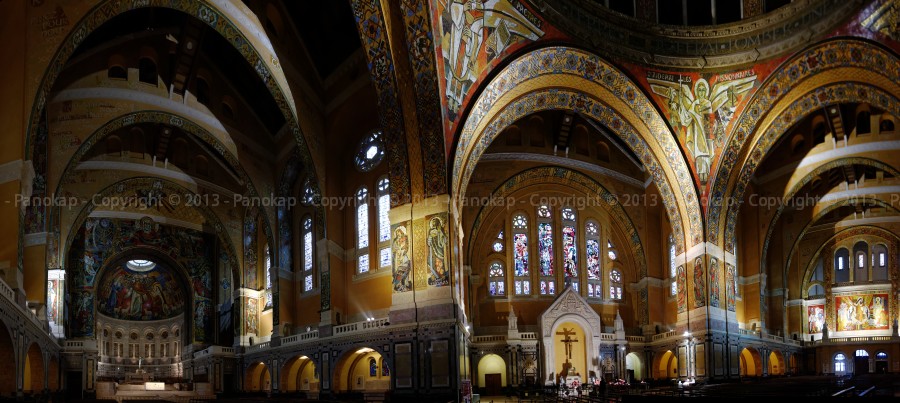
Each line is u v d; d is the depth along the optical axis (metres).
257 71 34.59
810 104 34.19
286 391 40.16
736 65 34.94
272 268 42.19
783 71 33.72
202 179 46.62
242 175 42.28
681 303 39.53
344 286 37.16
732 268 39.34
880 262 49.94
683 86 35.81
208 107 40.84
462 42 28.48
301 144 36.44
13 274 23.31
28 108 23.20
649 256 45.28
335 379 34.47
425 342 28.44
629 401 18.09
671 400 16.64
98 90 36.81
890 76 28.77
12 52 23.41
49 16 23.92
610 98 35.25
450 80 28.34
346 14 34.50
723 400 15.73
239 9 32.62
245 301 46.78
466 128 29.53
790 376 41.31
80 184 42.03
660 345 42.78
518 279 43.31
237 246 47.66
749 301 44.97
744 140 36.47
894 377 30.73
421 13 26.23
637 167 46.41
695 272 38.31
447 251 28.56
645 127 36.66
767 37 33.75
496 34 29.53
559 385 37.88
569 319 41.59
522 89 32.31
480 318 42.22
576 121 44.12
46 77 23.66
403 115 28.81
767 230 44.56
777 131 36.22
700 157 36.94
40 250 32.69
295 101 35.72
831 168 41.72
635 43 34.19
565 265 44.09
